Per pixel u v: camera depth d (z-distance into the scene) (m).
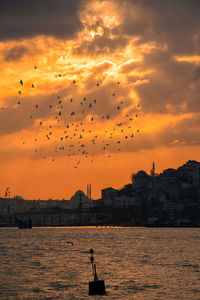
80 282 64.25
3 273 74.00
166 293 55.78
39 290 58.34
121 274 72.19
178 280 65.50
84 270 77.88
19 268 81.19
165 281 64.62
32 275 71.44
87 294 55.66
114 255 110.12
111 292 56.56
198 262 90.75
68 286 61.00
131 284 62.06
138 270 77.44
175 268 80.19
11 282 64.44
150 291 57.03
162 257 103.69
